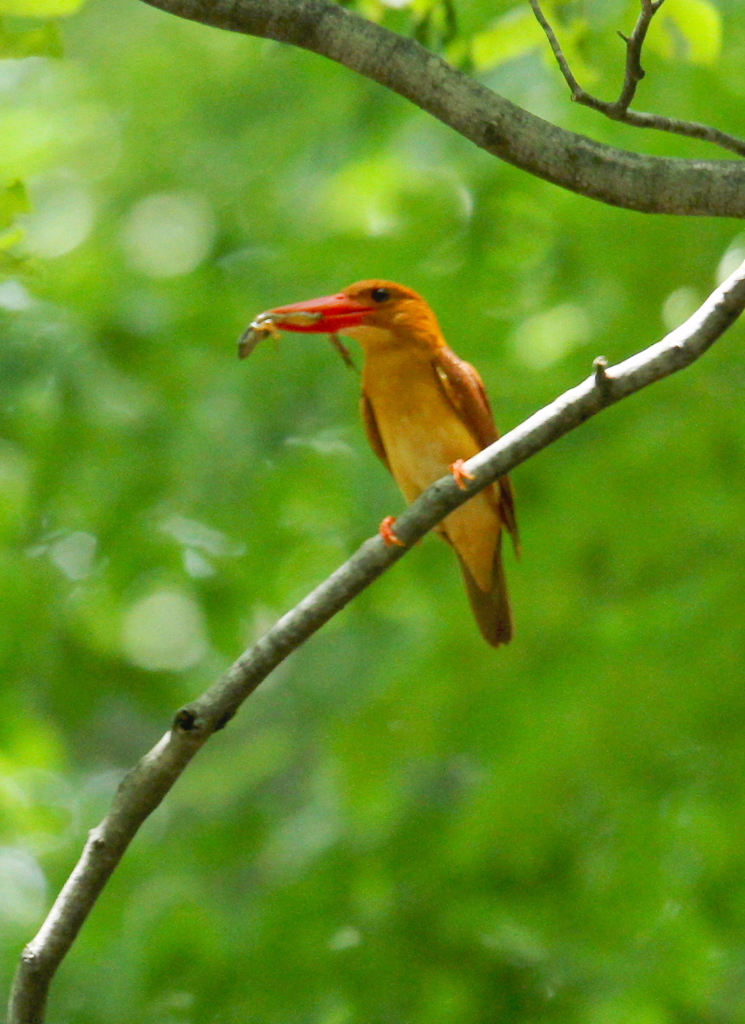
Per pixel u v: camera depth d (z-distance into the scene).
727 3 12.58
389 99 13.17
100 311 12.17
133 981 10.58
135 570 11.77
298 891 10.69
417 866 10.70
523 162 5.38
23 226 14.07
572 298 12.97
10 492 12.51
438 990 9.76
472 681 11.41
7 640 11.67
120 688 12.56
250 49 14.95
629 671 10.41
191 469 11.97
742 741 10.02
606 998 9.55
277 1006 9.92
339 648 13.59
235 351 12.46
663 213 5.45
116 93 15.54
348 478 12.45
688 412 11.54
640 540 11.22
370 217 14.48
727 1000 10.21
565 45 7.71
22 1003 5.38
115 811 5.48
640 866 9.95
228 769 13.34
